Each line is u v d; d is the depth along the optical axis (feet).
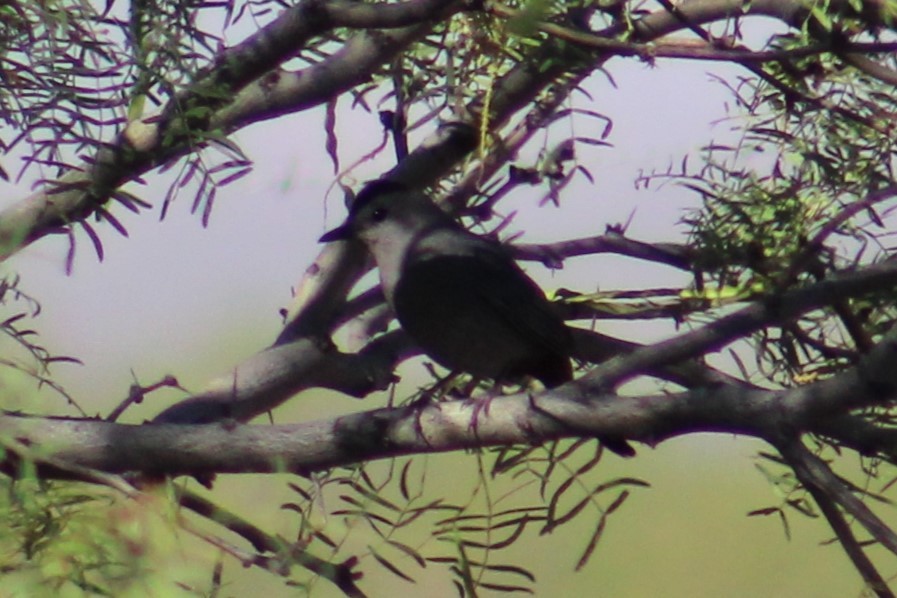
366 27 25.49
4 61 23.65
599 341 32.27
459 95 28.99
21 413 23.56
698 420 21.86
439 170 32.45
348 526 22.50
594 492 23.27
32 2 22.97
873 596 23.12
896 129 28.17
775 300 22.70
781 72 29.66
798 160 29.07
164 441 23.31
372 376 30.78
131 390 24.89
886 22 24.80
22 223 25.63
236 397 28.78
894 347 20.38
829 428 22.76
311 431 23.71
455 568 23.77
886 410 26.55
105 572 16.29
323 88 27.94
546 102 30.04
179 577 16.24
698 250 29.01
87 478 20.26
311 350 29.68
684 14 27.61
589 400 22.76
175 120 25.59
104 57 24.38
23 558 17.49
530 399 23.12
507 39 27.14
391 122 31.40
